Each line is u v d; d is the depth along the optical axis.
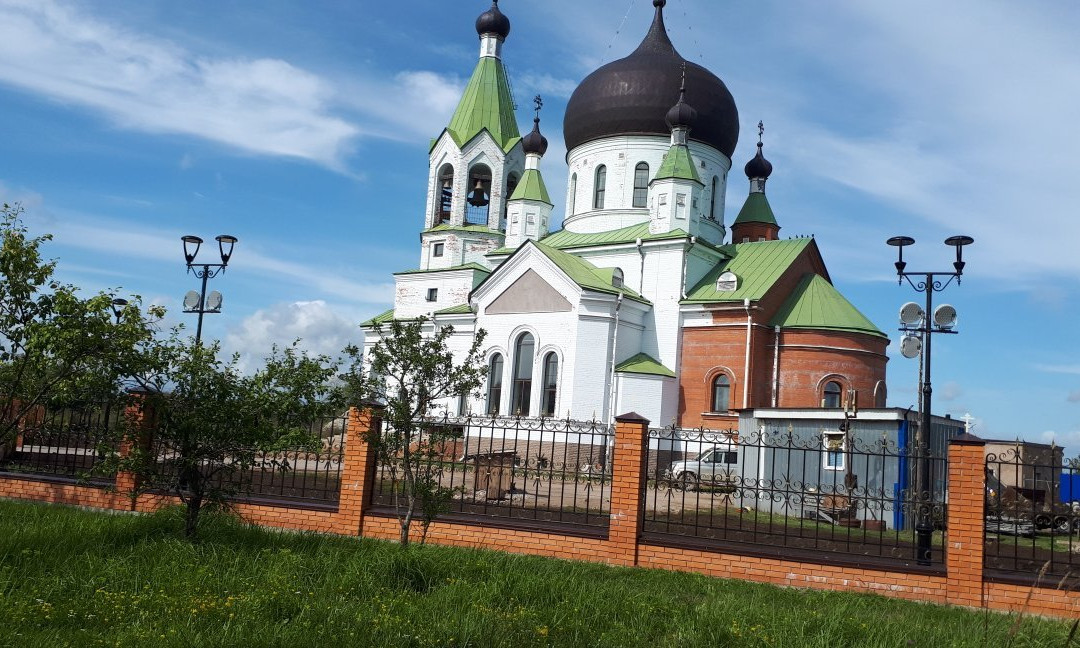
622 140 44.44
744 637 9.14
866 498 14.01
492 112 46.09
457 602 9.69
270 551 11.82
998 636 9.72
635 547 13.92
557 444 34.56
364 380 14.40
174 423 12.74
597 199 45.28
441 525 14.95
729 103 44.81
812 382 36.81
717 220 44.78
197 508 12.76
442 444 14.56
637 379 36.91
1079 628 9.76
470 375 14.26
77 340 13.49
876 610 11.27
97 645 7.67
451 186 46.59
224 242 24.19
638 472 14.12
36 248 14.98
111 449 13.32
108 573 10.01
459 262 45.12
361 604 9.32
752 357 36.94
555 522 14.93
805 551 13.52
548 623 9.27
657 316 39.56
